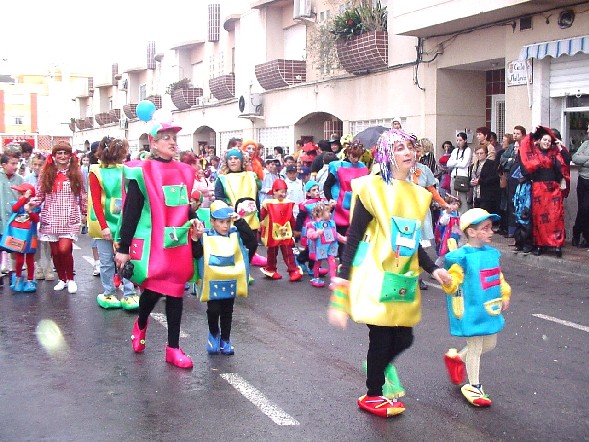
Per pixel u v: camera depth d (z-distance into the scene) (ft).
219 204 23.06
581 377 20.63
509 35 47.67
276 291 33.71
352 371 21.35
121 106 144.46
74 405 18.57
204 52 105.29
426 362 22.06
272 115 80.28
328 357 22.82
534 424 17.21
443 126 55.16
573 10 43.01
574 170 44.39
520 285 33.76
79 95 174.19
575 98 44.98
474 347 18.70
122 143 29.32
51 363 22.22
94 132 161.89
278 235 35.99
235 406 18.47
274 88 78.95
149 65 124.88
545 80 45.98
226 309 23.02
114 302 29.96
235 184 35.14
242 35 88.33
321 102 69.62
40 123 255.70
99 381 20.51
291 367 21.79
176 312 22.09
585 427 17.03
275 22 81.00
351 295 17.25
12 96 253.44
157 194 21.61
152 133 21.90
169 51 115.24
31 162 38.88
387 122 60.34
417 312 17.48
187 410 18.19
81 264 41.27
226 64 96.73
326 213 34.45
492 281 18.61
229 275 22.50
